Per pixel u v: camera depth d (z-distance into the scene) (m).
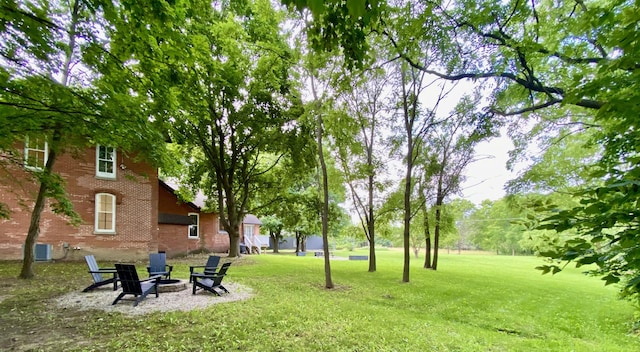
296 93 13.66
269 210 22.50
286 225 22.09
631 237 1.88
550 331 7.73
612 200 1.94
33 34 4.85
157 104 7.22
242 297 8.89
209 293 9.13
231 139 19.64
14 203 13.75
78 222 11.60
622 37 2.16
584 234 2.15
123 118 6.31
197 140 18.86
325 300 9.30
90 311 6.83
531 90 7.09
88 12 5.86
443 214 18.52
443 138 17.09
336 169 17.00
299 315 7.20
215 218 27.08
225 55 15.86
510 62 6.86
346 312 7.91
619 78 2.33
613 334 7.65
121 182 16.67
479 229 43.12
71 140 8.09
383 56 8.40
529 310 9.66
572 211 2.10
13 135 7.05
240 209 21.41
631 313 9.18
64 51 5.62
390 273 16.66
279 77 17.44
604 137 3.43
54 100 5.66
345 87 9.03
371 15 3.60
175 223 22.28
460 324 7.98
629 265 1.91
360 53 4.16
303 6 1.95
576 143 11.01
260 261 19.70
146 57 6.21
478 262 28.36
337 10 3.70
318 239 55.31
